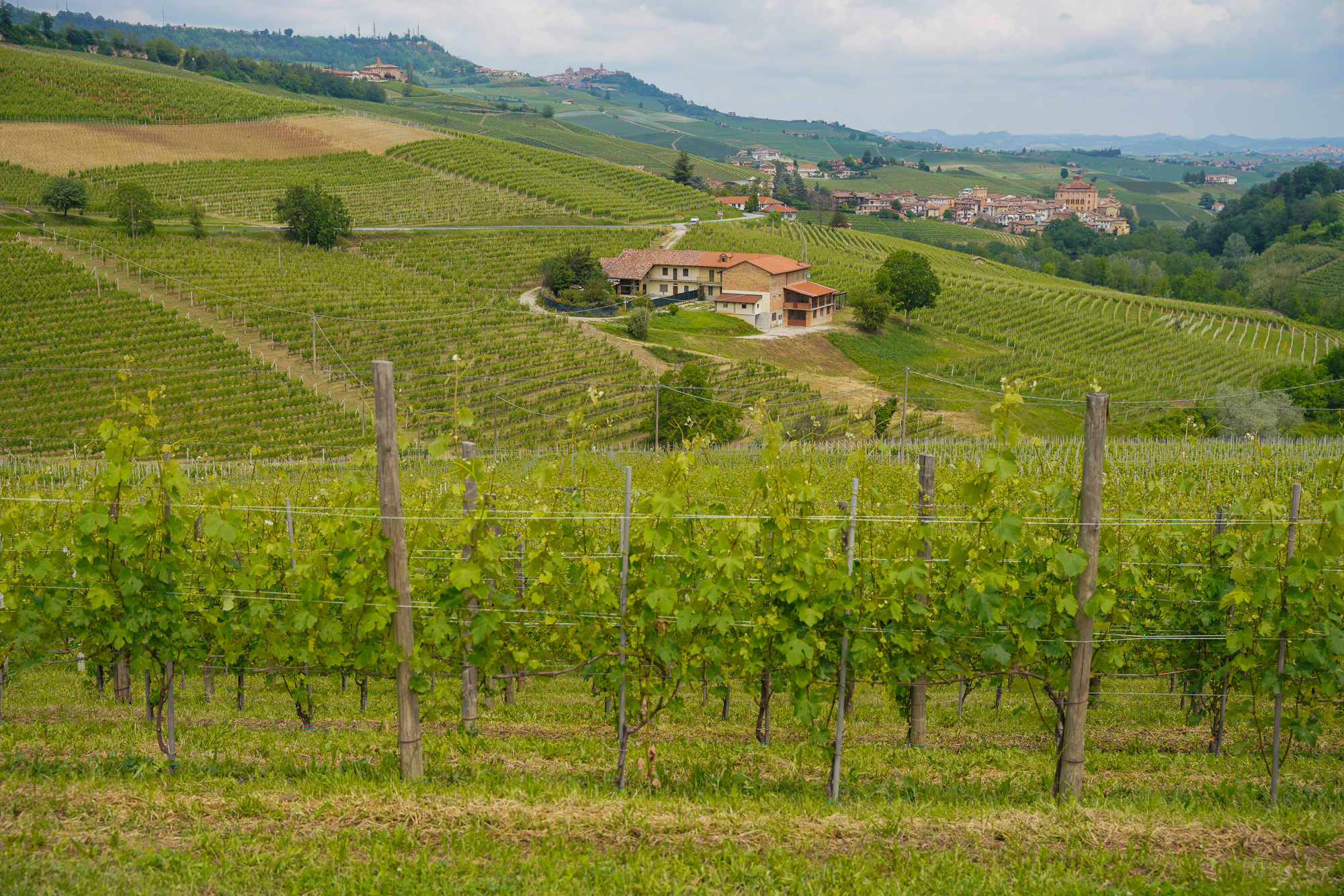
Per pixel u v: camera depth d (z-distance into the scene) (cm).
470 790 660
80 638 736
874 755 838
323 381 4578
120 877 523
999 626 698
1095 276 12588
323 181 9962
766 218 12044
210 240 7175
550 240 8669
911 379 6053
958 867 568
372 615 674
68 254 6031
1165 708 1082
